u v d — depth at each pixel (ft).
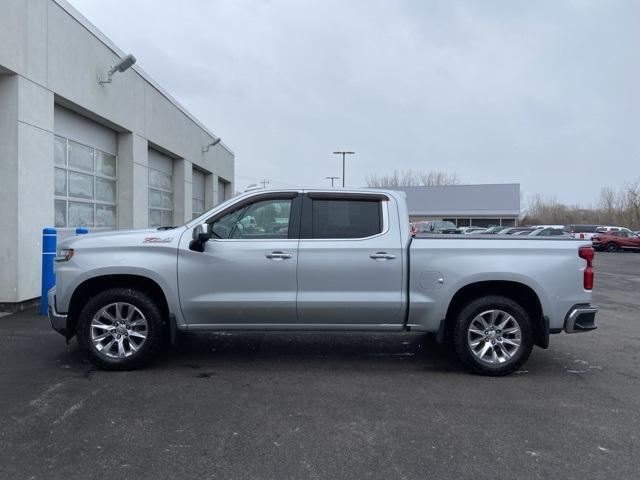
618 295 43.45
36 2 30.83
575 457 12.76
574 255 19.06
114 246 18.93
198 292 18.95
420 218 228.63
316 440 13.56
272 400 16.43
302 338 24.82
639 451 13.14
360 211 19.57
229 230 19.45
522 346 18.93
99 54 39.45
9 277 29.45
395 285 19.06
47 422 14.44
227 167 94.17
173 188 64.44
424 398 16.80
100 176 43.50
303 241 19.12
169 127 57.88
